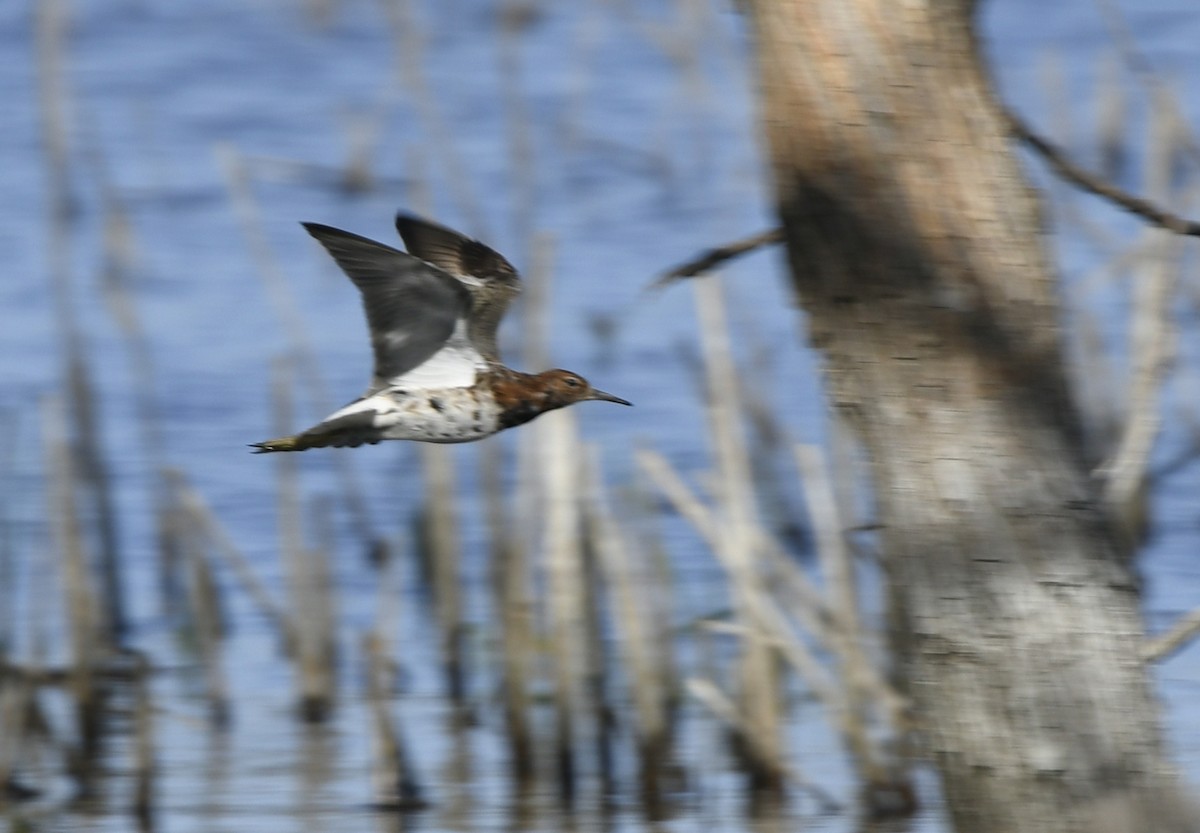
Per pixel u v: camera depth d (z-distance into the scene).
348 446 8.78
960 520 8.15
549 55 33.31
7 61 33.50
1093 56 31.97
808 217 8.23
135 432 19.66
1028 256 8.16
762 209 25.98
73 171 27.44
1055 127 23.72
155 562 16.88
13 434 17.14
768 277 24.06
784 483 17.48
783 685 14.48
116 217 24.30
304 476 18.78
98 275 23.88
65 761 13.19
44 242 25.14
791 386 20.39
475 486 18.05
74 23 36.38
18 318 22.77
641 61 33.03
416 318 8.71
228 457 19.09
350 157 27.44
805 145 8.16
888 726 12.97
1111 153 25.95
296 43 35.22
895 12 8.05
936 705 8.38
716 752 13.23
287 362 17.44
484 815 12.38
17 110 30.81
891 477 8.29
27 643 14.62
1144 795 8.17
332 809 12.41
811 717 13.94
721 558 13.22
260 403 20.33
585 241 25.03
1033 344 8.14
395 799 12.51
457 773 13.06
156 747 13.62
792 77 8.16
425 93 21.30
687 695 13.98
